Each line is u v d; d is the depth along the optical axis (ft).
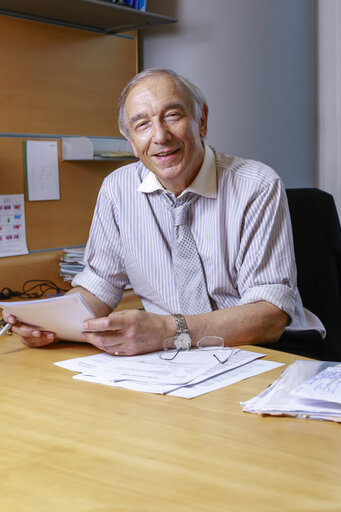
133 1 8.87
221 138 9.80
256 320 5.32
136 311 5.00
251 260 5.85
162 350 5.01
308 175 10.25
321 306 7.17
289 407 3.55
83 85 9.49
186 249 6.08
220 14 9.52
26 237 8.88
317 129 10.36
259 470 2.89
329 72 10.14
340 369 3.95
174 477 2.84
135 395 3.99
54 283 9.06
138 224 6.37
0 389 4.20
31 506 2.60
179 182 5.92
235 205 5.94
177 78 5.80
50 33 8.96
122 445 3.21
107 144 9.43
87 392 4.09
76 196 9.51
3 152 8.52
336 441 3.20
